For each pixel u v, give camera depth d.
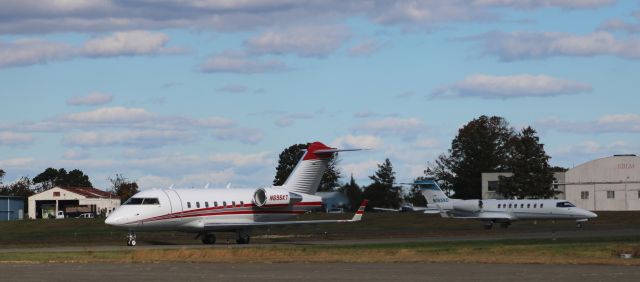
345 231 130.88
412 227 151.75
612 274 50.66
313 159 99.50
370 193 123.94
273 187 96.25
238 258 65.19
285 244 88.31
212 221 92.00
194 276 51.25
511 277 49.25
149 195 89.31
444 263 59.59
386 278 49.28
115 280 49.16
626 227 141.62
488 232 121.25
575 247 73.50
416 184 163.88
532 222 169.62
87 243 97.81
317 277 50.16
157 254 68.25
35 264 61.53
